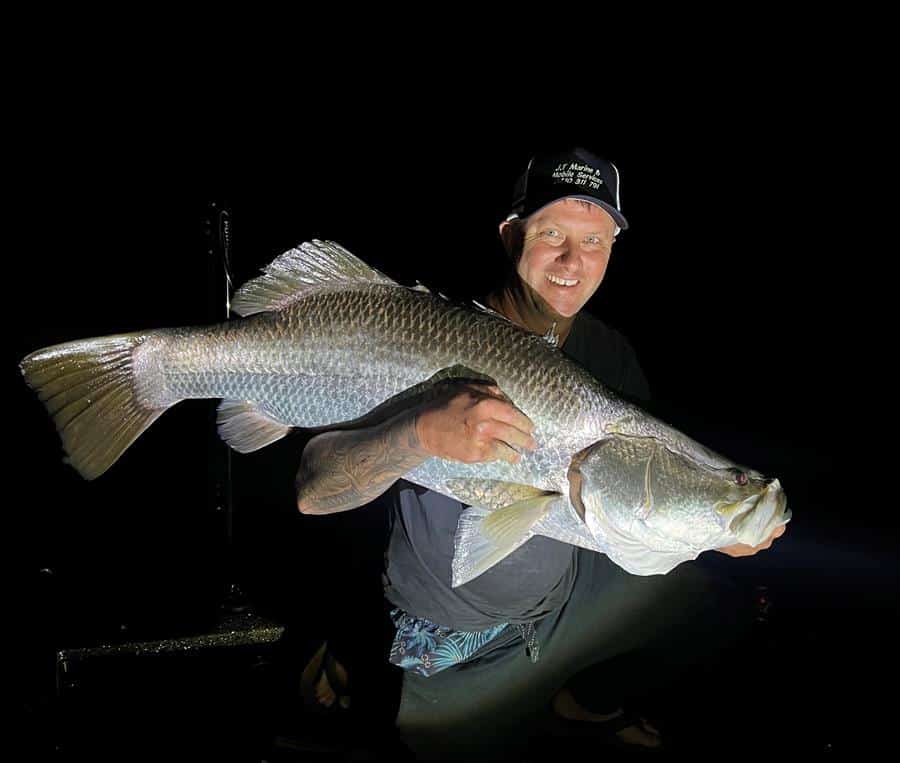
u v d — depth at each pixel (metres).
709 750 1.13
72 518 1.90
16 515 1.90
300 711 1.21
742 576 1.65
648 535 0.95
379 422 1.01
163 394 1.09
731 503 0.93
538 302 1.08
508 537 0.94
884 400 2.55
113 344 1.09
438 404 0.86
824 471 2.18
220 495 1.52
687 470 0.95
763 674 1.30
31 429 2.34
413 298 1.02
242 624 1.36
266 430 1.10
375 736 1.15
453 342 0.98
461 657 1.10
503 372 0.96
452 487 0.99
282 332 1.04
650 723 1.18
